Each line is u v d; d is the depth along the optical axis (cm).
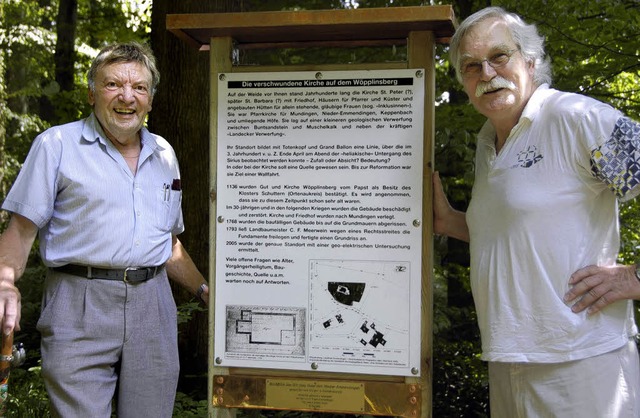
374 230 255
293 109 259
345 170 256
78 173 249
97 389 253
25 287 697
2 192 812
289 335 261
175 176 277
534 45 238
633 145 212
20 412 395
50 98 973
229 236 264
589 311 223
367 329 256
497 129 248
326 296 258
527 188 227
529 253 226
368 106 254
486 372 527
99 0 1191
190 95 519
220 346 266
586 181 224
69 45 1086
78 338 250
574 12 468
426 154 252
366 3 593
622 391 225
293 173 259
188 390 495
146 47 264
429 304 252
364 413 257
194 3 514
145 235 257
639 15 446
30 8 1170
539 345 226
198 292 299
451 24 244
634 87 521
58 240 251
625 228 498
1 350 237
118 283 253
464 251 607
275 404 262
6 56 1098
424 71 251
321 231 258
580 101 224
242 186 263
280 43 277
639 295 219
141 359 260
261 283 263
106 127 253
